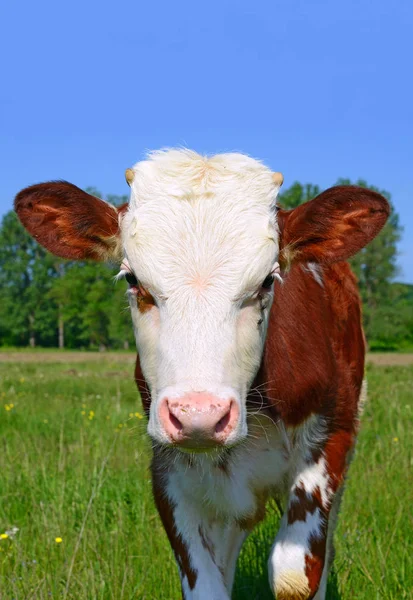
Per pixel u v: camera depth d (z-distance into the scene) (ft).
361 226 13.29
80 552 16.78
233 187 12.42
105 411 36.55
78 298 278.05
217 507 13.60
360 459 24.47
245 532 14.52
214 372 10.84
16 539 17.62
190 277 11.44
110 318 257.34
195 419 10.23
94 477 21.58
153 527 19.06
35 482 21.99
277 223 12.89
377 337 245.65
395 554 16.79
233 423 10.61
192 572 13.21
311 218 13.29
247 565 17.35
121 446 26.37
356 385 16.80
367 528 18.54
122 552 16.83
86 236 13.41
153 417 11.11
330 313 15.65
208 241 11.68
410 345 249.55
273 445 13.52
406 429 29.30
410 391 45.27
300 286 14.56
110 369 95.71
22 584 15.02
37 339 320.09
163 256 11.59
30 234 13.24
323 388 14.03
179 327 11.17
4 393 47.50
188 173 12.69
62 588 14.93
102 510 19.93
